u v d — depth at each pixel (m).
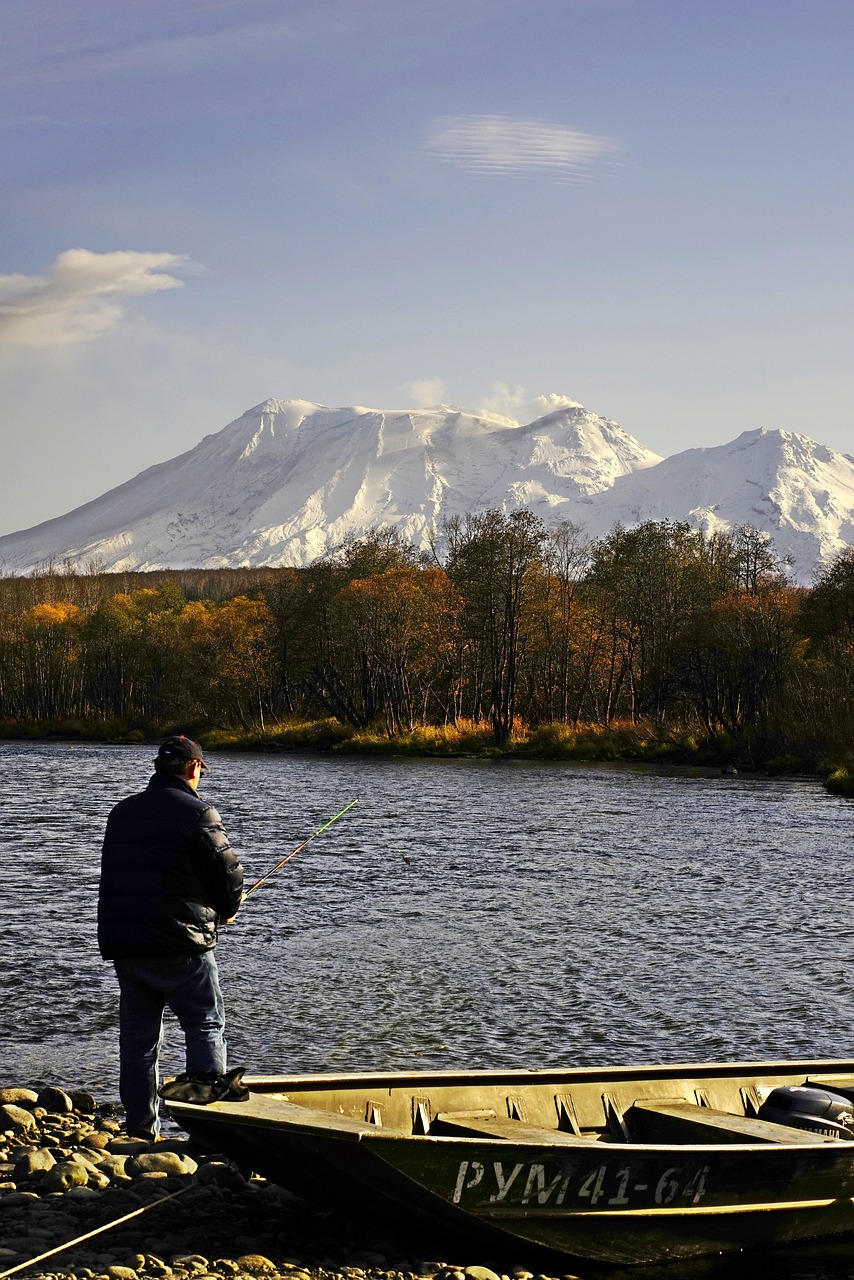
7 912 18.86
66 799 40.16
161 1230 7.34
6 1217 7.42
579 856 25.72
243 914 18.83
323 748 79.69
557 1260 7.21
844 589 66.25
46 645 121.69
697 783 47.56
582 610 90.75
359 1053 11.56
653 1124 8.13
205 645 93.06
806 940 16.91
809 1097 8.27
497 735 73.94
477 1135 7.36
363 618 83.50
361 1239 7.41
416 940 16.89
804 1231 7.76
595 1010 13.21
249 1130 6.71
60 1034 12.37
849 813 35.22
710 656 68.06
